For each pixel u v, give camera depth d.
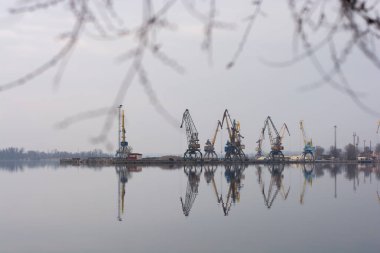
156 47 1.91
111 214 26.78
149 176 64.56
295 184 50.03
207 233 20.77
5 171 90.62
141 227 22.41
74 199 34.66
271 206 30.62
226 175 68.31
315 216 25.84
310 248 17.50
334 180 56.38
